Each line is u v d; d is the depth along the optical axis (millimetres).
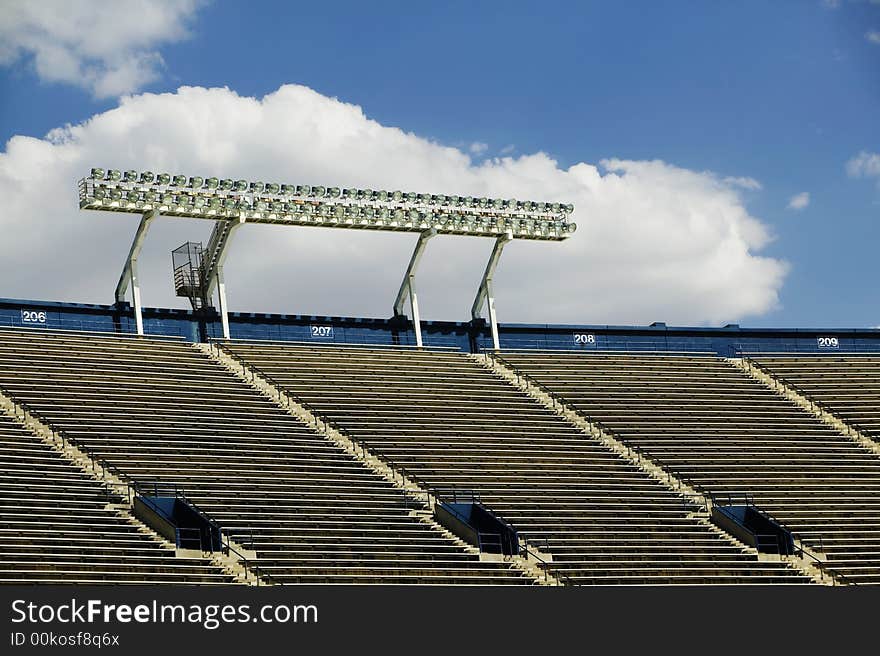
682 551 43188
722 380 58750
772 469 49906
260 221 54938
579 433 51375
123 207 52625
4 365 48031
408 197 57562
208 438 45250
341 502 42250
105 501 39625
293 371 52688
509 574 39312
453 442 48750
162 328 54219
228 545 37938
